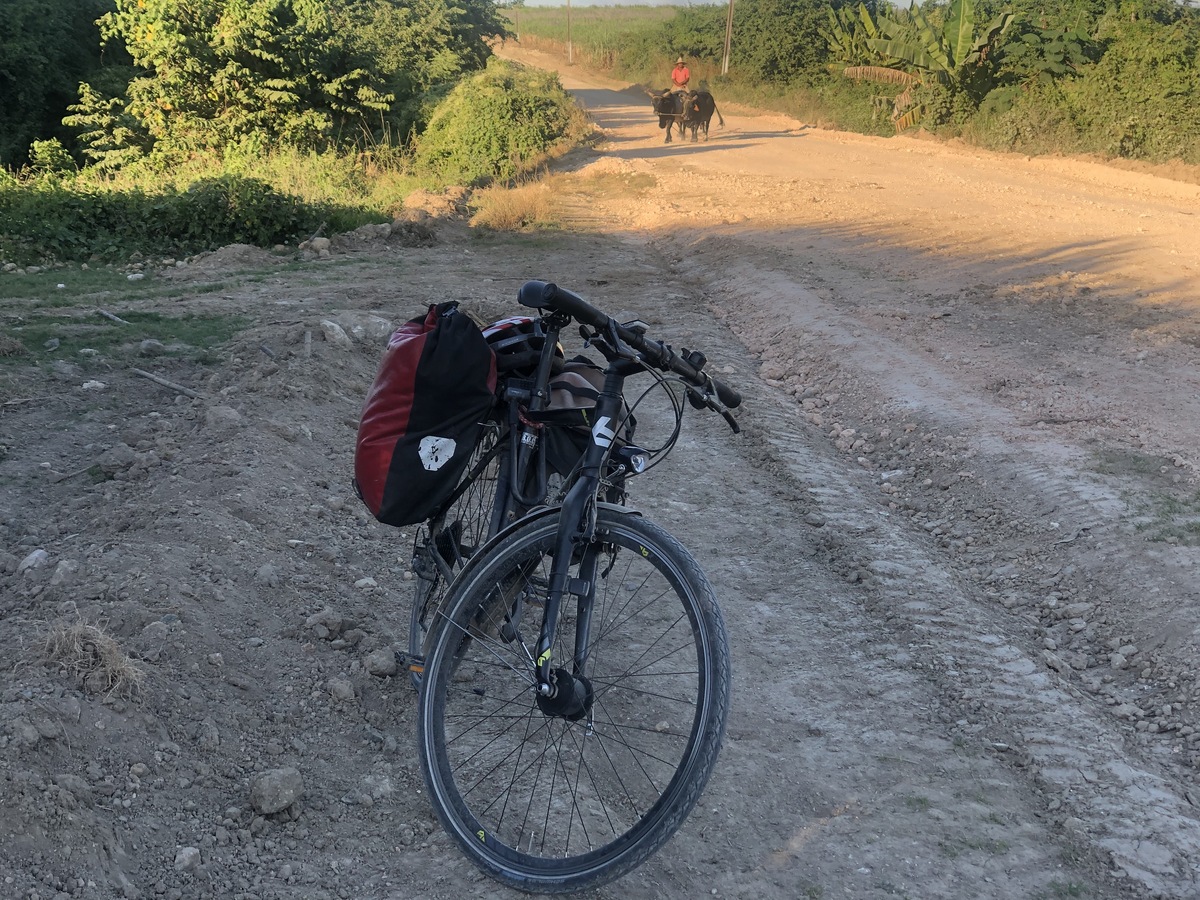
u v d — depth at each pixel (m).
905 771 3.41
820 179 20.23
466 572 2.80
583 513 2.73
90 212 12.76
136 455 5.25
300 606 4.06
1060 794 3.31
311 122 21.55
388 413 2.95
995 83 27.75
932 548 5.32
